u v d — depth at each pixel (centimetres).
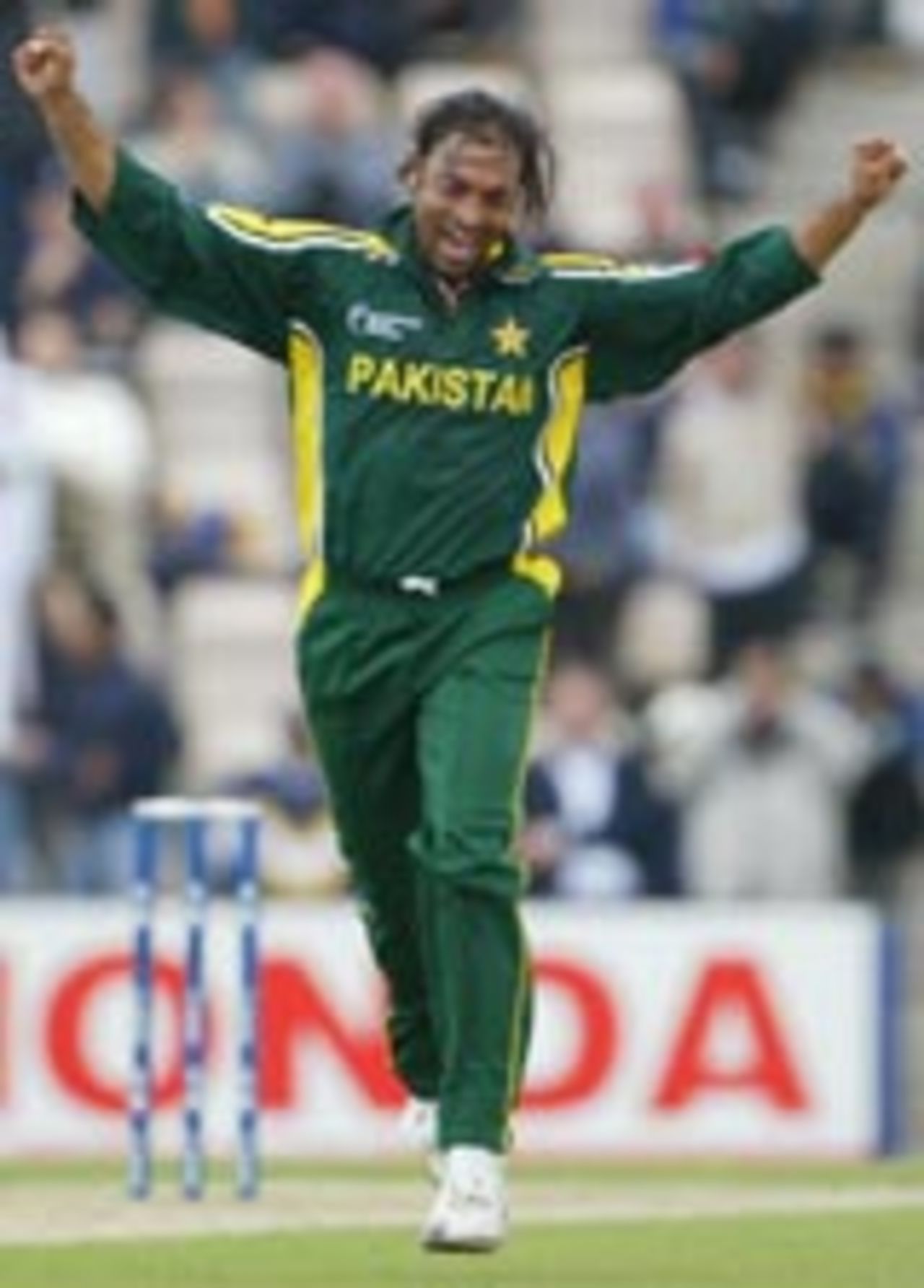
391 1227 3117
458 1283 2708
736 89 6209
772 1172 4034
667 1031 4491
